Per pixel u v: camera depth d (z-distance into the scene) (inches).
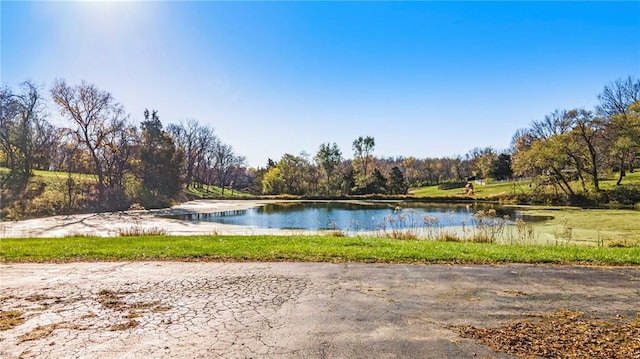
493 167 3208.7
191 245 462.6
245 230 977.5
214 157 3336.6
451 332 195.3
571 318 213.6
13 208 1272.1
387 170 3887.8
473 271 328.5
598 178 2020.2
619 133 1664.6
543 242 708.0
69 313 228.8
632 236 804.0
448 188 3213.6
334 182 3073.3
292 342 184.5
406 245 462.3
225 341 186.5
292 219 1301.7
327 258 383.6
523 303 241.1
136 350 177.0
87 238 589.9
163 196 1903.3
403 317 217.8
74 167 2118.6
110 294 267.7
